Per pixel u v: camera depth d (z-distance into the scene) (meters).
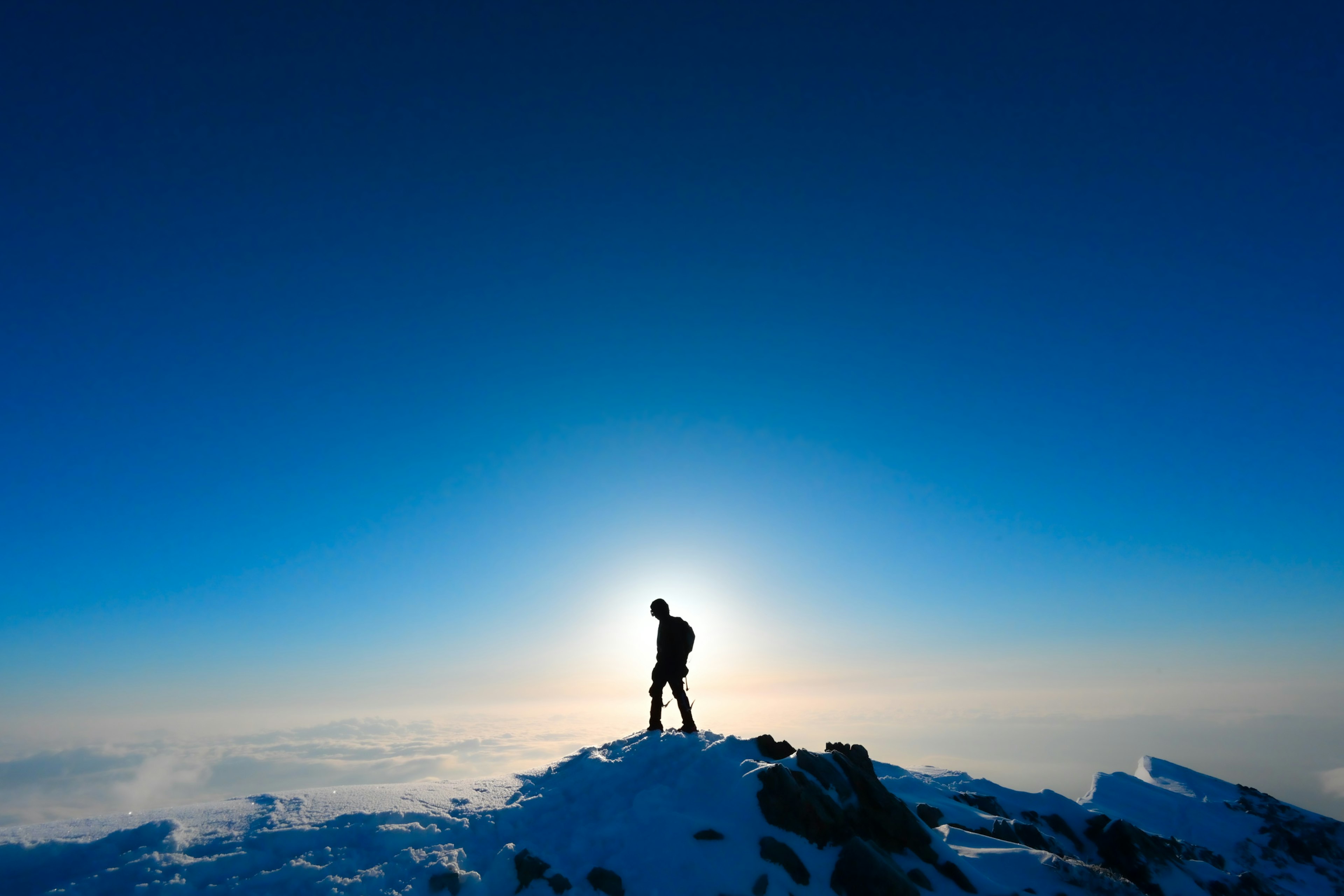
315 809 10.45
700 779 11.79
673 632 15.52
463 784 12.59
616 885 8.99
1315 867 24.22
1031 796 20.16
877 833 11.50
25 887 8.07
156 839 9.05
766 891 9.14
